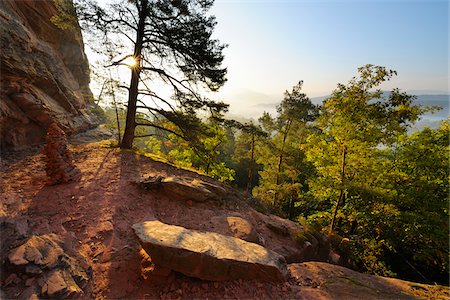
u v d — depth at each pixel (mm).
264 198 22062
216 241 5758
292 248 8844
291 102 21062
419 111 10391
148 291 4840
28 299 3760
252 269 5191
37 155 12812
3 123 12562
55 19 12008
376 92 10828
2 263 4266
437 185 12906
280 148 22375
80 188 8508
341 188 12188
